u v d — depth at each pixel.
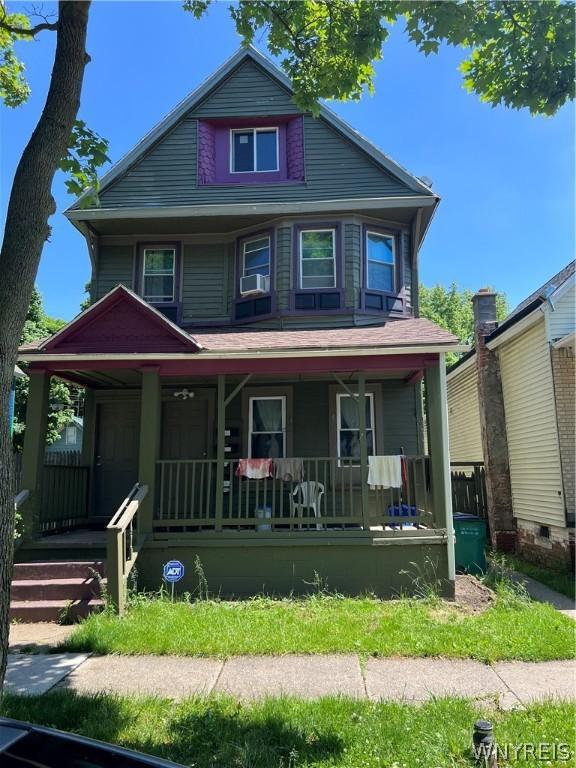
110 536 6.82
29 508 8.21
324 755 3.50
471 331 45.06
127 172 11.05
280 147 11.20
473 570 9.17
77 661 5.35
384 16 5.72
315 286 10.40
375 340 8.42
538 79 5.43
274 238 10.56
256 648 5.54
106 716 4.02
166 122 11.14
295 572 7.84
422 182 10.78
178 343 8.47
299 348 8.20
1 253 3.68
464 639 5.67
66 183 5.32
